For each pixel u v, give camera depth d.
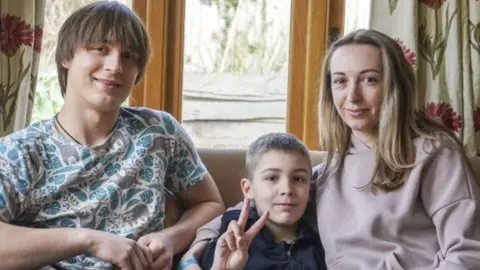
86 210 1.39
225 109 2.16
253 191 1.51
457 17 1.89
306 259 1.42
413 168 1.37
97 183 1.42
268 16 2.14
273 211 1.46
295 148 1.49
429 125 1.47
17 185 1.34
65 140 1.42
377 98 1.43
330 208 1.45
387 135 1.40
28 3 1.91
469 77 1.90
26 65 1.92
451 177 1.34
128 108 1.58
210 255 1.43
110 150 1.44
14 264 1.26
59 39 1.45
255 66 2.15
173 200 1.65
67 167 1.40
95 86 1.40
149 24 2.08
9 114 1.91
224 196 1.72
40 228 1.37
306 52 2.11
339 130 1.53
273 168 1.46
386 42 1.45
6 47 1.91
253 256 1.41
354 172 1.46
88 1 2.12
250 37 2.14
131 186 1.45
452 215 1.31
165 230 1.47
